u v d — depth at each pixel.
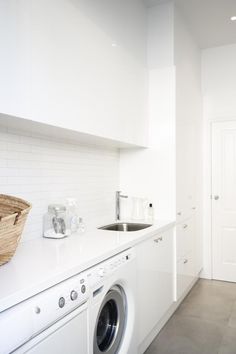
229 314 2.73
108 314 1.70
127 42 2.37
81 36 1.75
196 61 3.51
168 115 2.75
